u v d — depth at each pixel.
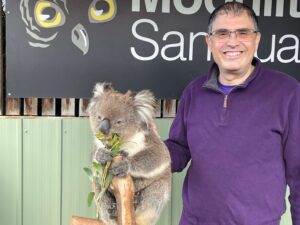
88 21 2.43
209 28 1.71
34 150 2.50
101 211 1.58
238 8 1.64
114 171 1.42
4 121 2.46
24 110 2.50
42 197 2.55
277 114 1.60
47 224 2.57
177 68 2.50
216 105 1.69
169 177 1.70
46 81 2.45
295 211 1.70
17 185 2.51
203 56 2.50
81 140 2.52
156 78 2.50
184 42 2.49
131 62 2.48
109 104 1.47
